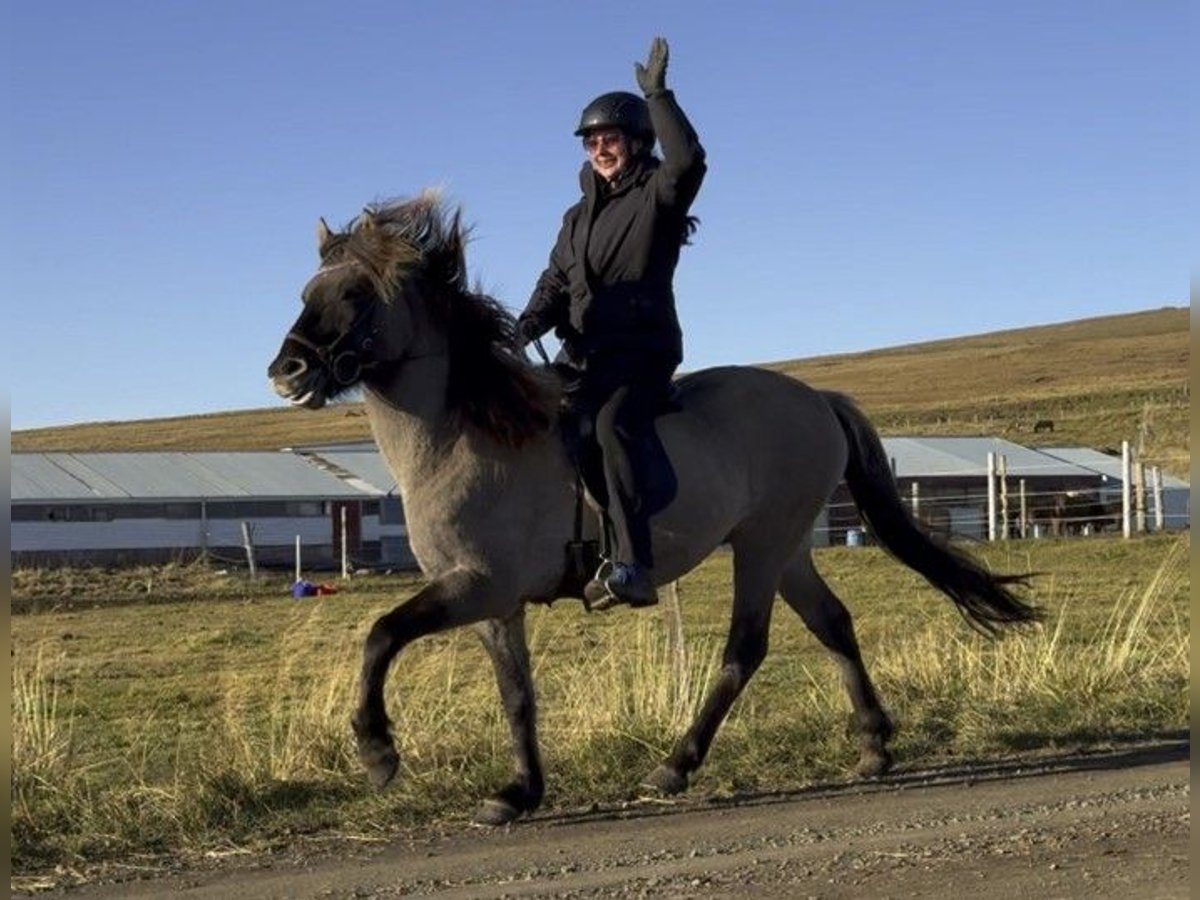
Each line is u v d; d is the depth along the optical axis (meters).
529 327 8.05
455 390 7.57
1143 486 37.56
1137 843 6.66
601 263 8.06
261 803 8.19
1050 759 8.98
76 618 27.59
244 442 112.62
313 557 47.38
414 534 7.65
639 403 7.92
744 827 7.56
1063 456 50.34
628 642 14.05
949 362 135.75
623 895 6.23
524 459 7.67
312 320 7.41
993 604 9.25
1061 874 6.12
